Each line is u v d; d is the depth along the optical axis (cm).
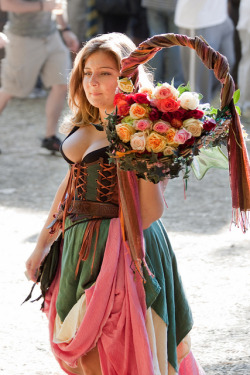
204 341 703
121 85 496
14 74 1523
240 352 675
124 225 509
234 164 505
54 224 553
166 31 1802
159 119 482
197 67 1667
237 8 1950
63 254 539
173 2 1753
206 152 559
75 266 526
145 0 1783
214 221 1107
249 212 512
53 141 1528
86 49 530
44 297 566
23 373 650
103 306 507
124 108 483
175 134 473
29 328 748
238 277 866
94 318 507
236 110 498
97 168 525
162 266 531
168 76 1889
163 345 521
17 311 790
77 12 1931
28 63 1508
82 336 511
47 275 558
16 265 930
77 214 533
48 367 662
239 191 506
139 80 517
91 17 1927
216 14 1664
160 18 1784
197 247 977
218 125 491
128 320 506
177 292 550
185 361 569
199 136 485
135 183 500
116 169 522
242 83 1784
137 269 498
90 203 528
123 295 509
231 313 767
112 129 485
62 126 565
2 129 1781
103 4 1894
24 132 1753
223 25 1703
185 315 554
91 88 527
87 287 519
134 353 509
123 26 1939
